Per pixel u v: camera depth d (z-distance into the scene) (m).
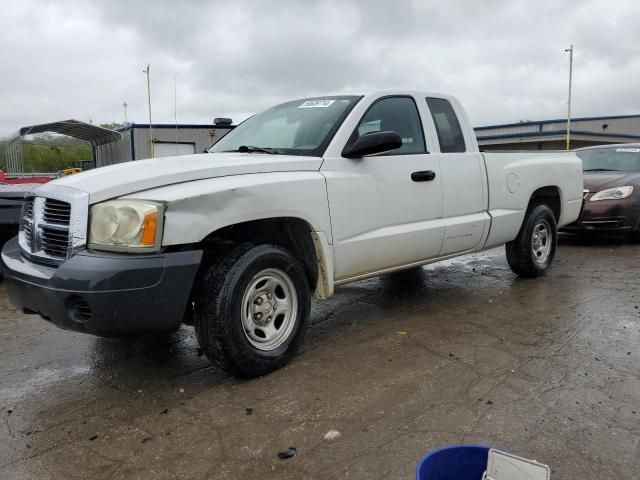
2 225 6.24
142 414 3.14
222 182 3.37
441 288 5.95
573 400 3.16
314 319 4.89
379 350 4.04
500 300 5.38
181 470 2.56
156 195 3.12
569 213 6.61
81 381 3.65
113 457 2.69
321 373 3.62
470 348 4.03
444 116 5.09
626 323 4.55
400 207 4.46
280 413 3.08
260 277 3.55
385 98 4.58
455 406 3.11
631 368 3.61
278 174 3.69
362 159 4.20
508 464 1.90
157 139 26.41
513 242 6.06
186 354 4.11
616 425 2.87
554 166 6.26
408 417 2.99
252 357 3.46
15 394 3.47
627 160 9.52
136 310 3.00
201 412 3.13
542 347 4.02
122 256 2.99
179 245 3.15
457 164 4.98
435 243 4.80
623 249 8.44
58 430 2.98
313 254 3.99
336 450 2.69
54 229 3.26
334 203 3.95
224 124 6.40
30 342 4.47
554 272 6.69
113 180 3.24
